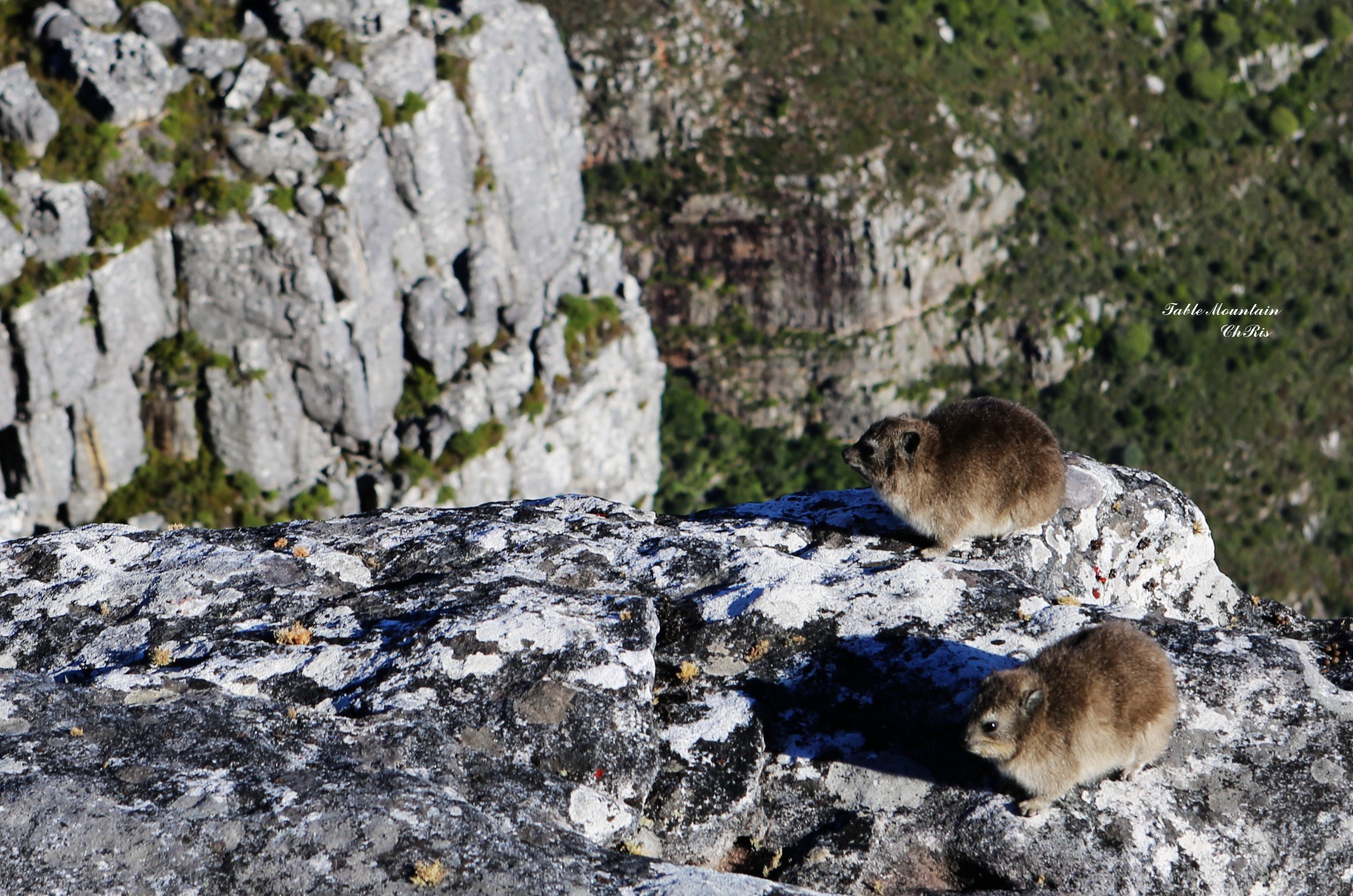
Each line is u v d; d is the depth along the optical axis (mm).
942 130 118625
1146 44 132875
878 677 9859
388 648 9938
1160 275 123000
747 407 117625
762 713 9727
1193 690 9297
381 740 8750
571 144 85688
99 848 7359
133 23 68000
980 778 9023
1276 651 9625
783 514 13008
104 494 72125
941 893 8492
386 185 73625
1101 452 114938
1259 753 8922
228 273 69875
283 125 69188
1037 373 117062
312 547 12211
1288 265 124250
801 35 118875
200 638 10547
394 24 73000
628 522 13031
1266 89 133250
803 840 8953
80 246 66750
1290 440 116062
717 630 10492
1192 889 8328
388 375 77125
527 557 11992
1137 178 125812
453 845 7559
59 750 8234
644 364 90812
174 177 68438
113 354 69312
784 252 115438
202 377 72188
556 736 9086
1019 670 8570
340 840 7496
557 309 85812
